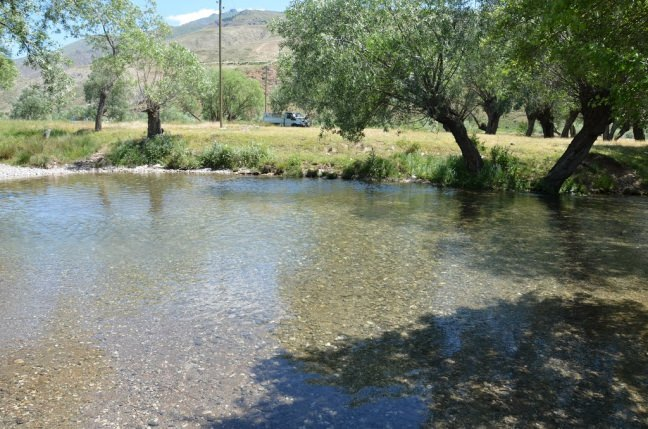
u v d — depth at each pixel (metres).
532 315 8.22
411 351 6.84
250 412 5.32
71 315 7.97
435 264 11.15
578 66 9.05
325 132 34.50
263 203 19.02
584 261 11.54
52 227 14.45
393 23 22.36
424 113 23.97
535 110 44.31
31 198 19.59
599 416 5.38
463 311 8.36
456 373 6.25
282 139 32.38
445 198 20.86
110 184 23.91
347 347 6.93
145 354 6.64
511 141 32.00
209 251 11.98
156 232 13.92
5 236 13.30
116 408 5.36
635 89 7.82
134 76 35.03
